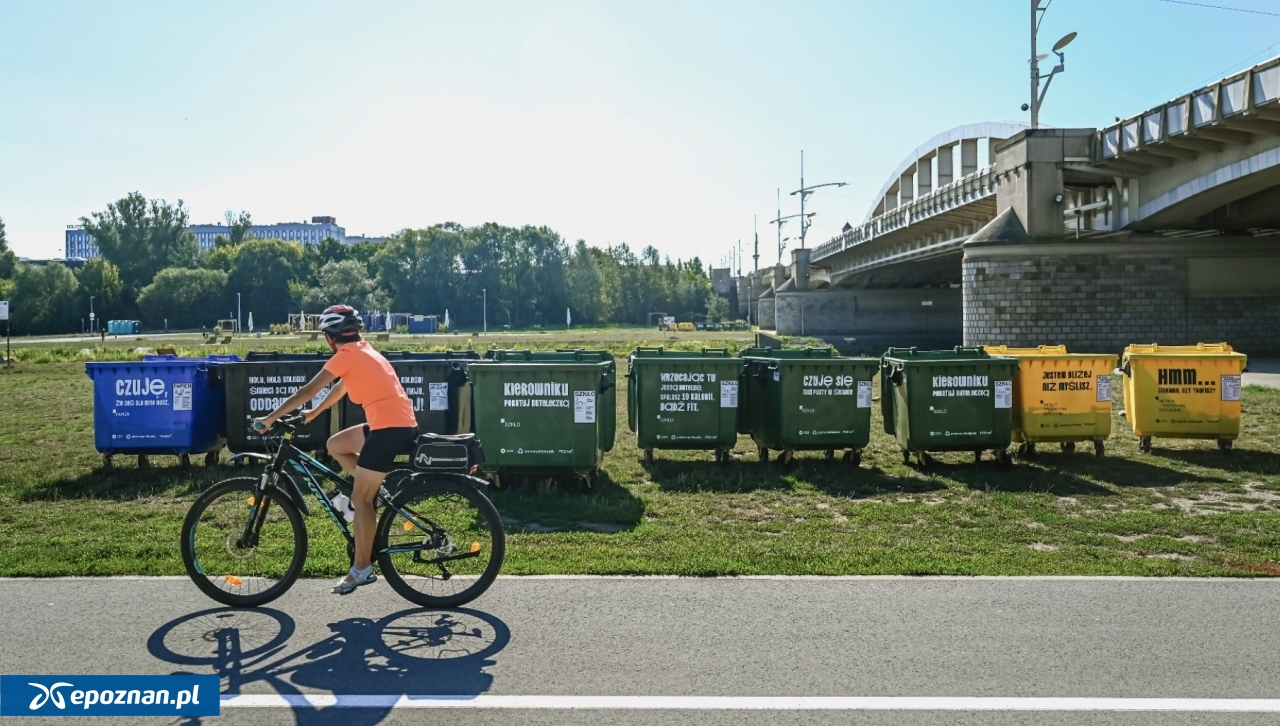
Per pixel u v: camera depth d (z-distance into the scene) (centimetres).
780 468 1102
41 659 472
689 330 11094
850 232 6744
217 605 561
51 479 1035
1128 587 597
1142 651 480
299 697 424
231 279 12469
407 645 491
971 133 5972
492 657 473
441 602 554
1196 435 1195
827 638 500
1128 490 961
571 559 664
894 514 843
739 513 856
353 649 485
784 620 530
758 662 464
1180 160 3145
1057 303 3581
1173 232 3612
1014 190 3703
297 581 612
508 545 712
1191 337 3581
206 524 589
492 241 12406
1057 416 1158
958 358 1124
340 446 581
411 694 427
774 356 1177
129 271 12975
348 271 11725
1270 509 869
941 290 8831
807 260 9175
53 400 2223
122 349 5169
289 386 1107
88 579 617
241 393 1104
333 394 584
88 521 812
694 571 630
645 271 14212
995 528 784
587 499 907
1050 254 3562
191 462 1168
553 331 11050
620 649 483
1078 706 413
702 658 470
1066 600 569
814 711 407
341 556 662
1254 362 3175
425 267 12119
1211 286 3584
